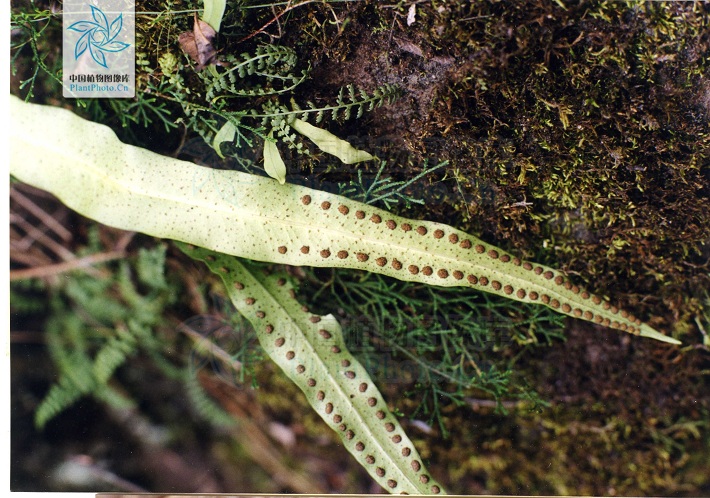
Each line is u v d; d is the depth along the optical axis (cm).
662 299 30
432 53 29
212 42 28
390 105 29
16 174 29
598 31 28
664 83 29
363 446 30
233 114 29
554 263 30
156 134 30
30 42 30
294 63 29
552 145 29
